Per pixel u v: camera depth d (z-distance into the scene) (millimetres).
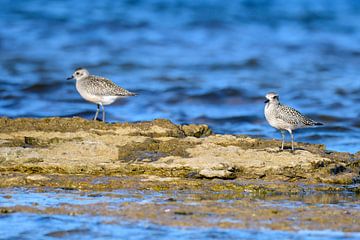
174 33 35688
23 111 22281
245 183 13414
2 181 13328
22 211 11812
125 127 16062
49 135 15375
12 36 34000
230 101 24719
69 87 25609
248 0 43344
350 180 13859
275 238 10641
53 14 38375
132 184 13312
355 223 11328
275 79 27750
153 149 14766
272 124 15297
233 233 10828
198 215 11617
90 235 10781
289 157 14312
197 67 29562
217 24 37594
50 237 10742
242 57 31484
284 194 13062
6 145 14820
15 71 27938
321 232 10914
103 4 41281
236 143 15398
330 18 39719
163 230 10945
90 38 34281
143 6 41125
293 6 42500
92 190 13055
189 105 24125
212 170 13648
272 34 36125
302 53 32625
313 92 25812
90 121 16234
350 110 23594
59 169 13805
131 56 31297
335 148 18578
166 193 12898
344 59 31578
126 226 11125
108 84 17797
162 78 27578
